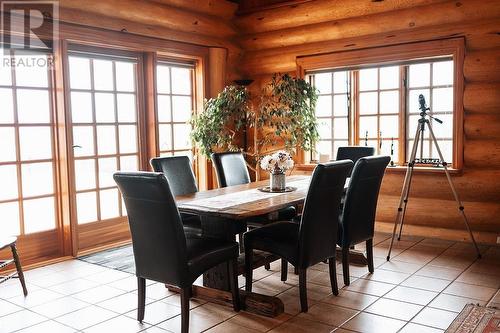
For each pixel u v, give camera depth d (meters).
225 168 4.88
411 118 5.61
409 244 5.14
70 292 3.89
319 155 5.83
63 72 4.66
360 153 5.20
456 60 5.00
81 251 5.03
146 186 2.96
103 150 5.30
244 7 6.66
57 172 4.82
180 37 5.86
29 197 4.67
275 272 4.35
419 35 5.23
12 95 4.49
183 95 6.25
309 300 3.63
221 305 3.57
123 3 5.08
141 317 3.30
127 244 5.39
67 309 3.55
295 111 5.81
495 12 4.79
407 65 5.42
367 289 3.82
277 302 3.37
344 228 3.86
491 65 4.83
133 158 5.61
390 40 5.44
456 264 4.42
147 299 3.73
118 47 5.21
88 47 5.02
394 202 5.54
